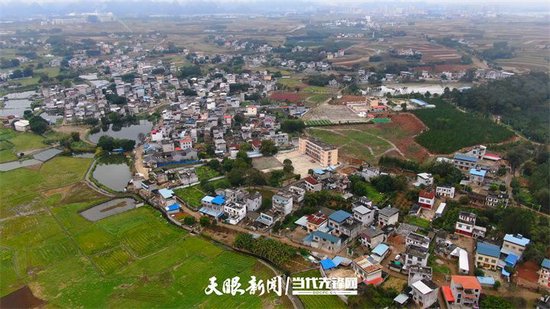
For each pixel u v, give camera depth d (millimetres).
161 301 110750
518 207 150375
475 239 136375
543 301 104062
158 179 184000
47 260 130125
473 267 121875
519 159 195250
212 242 139375
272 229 143250
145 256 131625
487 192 166000
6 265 127375
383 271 120562
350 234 134875
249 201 157000
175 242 139375
